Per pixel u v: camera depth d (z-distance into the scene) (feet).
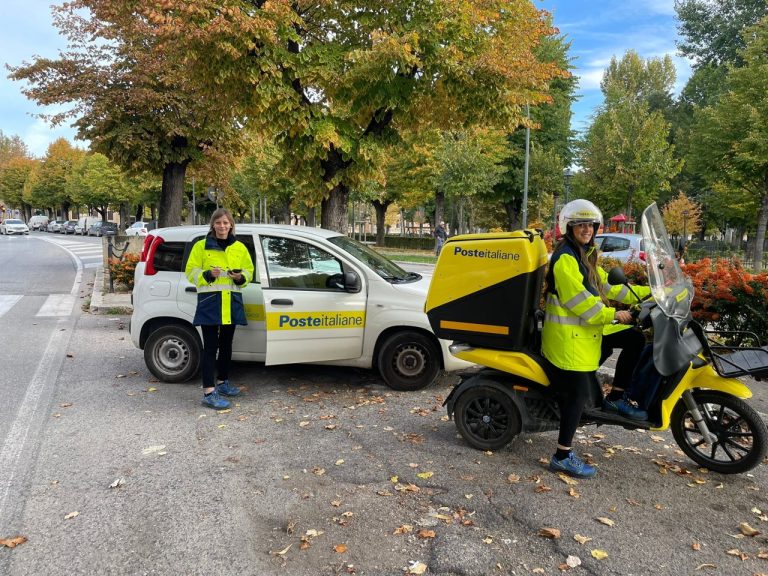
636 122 92.27
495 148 92.22
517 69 29.25
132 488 12.41
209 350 17.53
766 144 68.44
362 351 19.15
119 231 162.91
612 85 116.57
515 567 9.58
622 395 13.66
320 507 11.62
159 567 9.61
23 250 95.86
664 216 119.55
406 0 27.94
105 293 40.55
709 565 9.60
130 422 16.46
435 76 29.68
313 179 31.40
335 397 18.72
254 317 19.39
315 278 19.04
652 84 145.59
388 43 24.76
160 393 19.16
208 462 13.76
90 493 12.18
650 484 12.59
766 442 12.30
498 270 13.41
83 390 19.45
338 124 29.66
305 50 27.76
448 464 13.64
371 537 10.52
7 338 27.58
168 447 14.67
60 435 15.43
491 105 29.71
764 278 20.72
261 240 19.40
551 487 12.44
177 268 19.95
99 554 9.97
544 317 13.06
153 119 52.11
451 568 9.56
